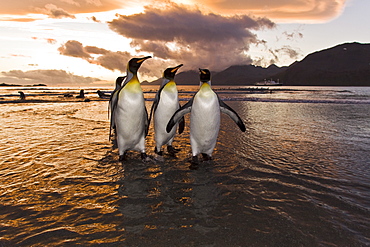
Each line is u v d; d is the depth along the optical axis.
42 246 2.59
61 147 6.32
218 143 6.78
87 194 3.78
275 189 3.95
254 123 10.18
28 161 5.23
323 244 2.64
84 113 13.38
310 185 4.08
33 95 34.91
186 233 2.82
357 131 8.51
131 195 3.76
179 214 3.23
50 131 8.32
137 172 4.68
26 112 13.85
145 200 3.60
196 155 5.09
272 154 5.77
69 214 3.21
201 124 4.79
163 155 5.80
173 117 4.97
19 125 9.46
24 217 3.13
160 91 5.39
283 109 15.81
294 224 2.99
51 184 4.11
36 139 7.16
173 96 5.36
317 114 13.23
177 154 5.87
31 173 4.58
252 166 4.97
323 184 4.12
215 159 5.41
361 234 2.80
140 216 3.18
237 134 7.95
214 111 4.75
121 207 3.40
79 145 6.53
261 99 24.95
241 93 41.53
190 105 5.05
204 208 3.38
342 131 8.48
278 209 3.34
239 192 3.85
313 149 6.20
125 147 5.21
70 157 5.53
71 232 2.83
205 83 4.83
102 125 9.48
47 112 13.85
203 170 4.77
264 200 3.60
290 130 8.66
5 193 3.77
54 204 3.46
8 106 17.98
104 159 5.43
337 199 3.61
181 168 4.91
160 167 4.97
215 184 4.15
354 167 4.91
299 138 7.40
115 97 5.16
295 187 4.01
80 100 24.70
